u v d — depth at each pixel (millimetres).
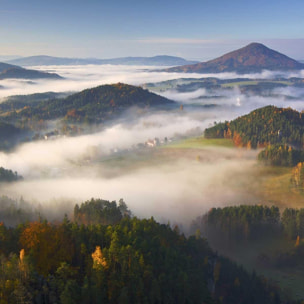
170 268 86750
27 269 69750
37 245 81812
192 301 81438
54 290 69375
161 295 77312
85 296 69250
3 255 76812
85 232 93562
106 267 78000
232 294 105188
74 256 83625
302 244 145000
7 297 63906
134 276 76750
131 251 81688
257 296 107812
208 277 106875
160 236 105500
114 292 73625
